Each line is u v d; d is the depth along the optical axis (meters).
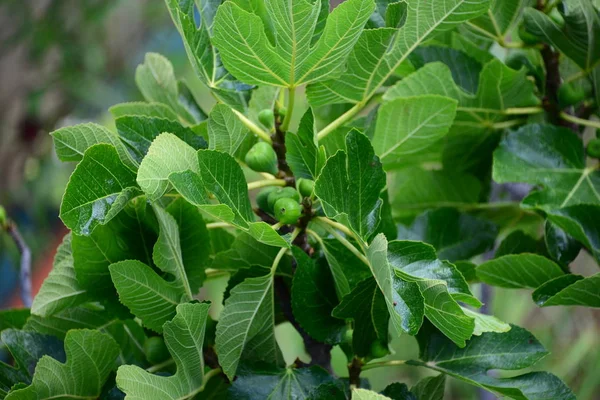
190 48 1.80
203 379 1.81
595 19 1.92
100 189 1.73
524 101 2.02
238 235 1.88
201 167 1.70
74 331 1.79
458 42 2.09
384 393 1.83
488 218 2.17
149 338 1.89
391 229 1.85
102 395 1.84
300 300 1.82
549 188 1.94
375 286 1.78
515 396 1.77
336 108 2.06
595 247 1.90
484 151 2.10
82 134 1.75
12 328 1.91
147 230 1.85
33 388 1.78
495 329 1.73
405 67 2.05
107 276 1.86
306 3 1.71
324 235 1.85
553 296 1.82
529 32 1.96
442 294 1.68
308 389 1.80
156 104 1.96
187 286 1.84
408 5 1.82
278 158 1.85
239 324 1.80
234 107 1.86
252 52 1.75
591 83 2.01
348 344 1.90
